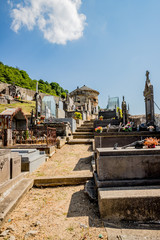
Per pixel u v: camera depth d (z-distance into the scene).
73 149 9.43
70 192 4.23
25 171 5.28
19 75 68.38
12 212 3.19
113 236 2.42
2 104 28.11
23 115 11.14
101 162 3.47
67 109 23.97
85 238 2.42
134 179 3.40
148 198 2.82
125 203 2.84
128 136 6.91
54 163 6.86
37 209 3.36
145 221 2.78
